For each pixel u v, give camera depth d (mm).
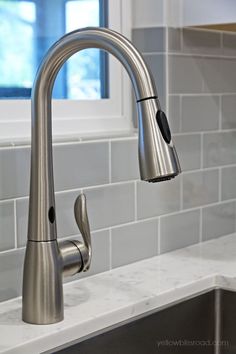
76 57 1519
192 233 1696
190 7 1565
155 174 954
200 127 1689
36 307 1113
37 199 1105
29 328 1104
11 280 1265
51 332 1088
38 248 1110
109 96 1583
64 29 1497
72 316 1158
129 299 1254
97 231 1438
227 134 1787
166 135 968
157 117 967
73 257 1152
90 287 1335
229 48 1762
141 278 1397
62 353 1100
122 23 1589
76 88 1526
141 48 1593
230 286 1398
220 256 1582
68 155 1358
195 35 1640
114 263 1480
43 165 1102
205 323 1399
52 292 1115
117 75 1593
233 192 1819
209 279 1402
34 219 1110
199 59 1664
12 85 1384
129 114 1618
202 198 1721
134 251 1531
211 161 1739
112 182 1464
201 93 1682
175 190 1630
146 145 963
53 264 1114
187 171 1662
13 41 1381
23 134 1367
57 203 1343
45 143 1102
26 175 1275
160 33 1559
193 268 1474
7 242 1251
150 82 984
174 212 1635
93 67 1563
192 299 1361
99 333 1165
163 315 1294
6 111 1340
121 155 1481
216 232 1780
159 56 1568
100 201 1439
